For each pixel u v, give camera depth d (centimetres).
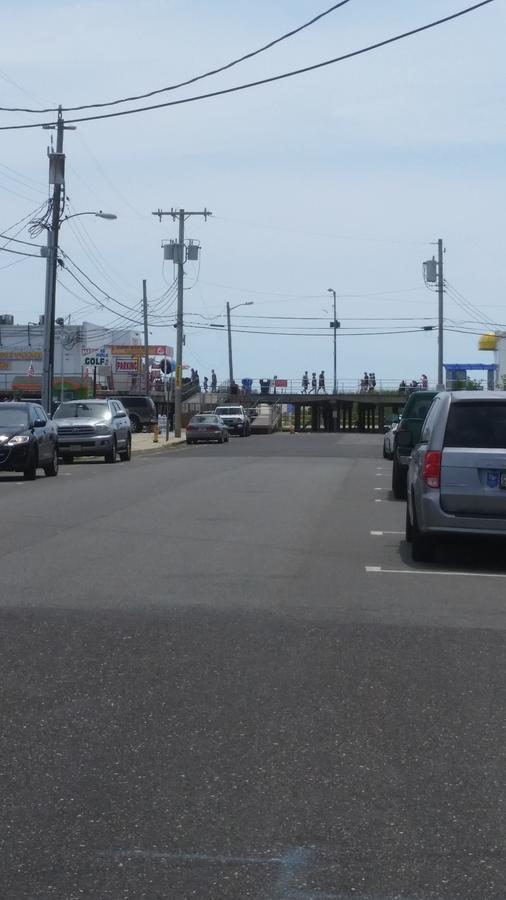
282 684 747
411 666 798
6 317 9031
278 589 1096
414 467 1358
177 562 1259
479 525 1219
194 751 608
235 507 1905
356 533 1566
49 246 3809
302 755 604
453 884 449
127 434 3584
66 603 1010
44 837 491
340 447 4906
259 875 455
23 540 1441
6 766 581
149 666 789
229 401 8806
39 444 2547
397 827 506
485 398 1243
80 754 601
